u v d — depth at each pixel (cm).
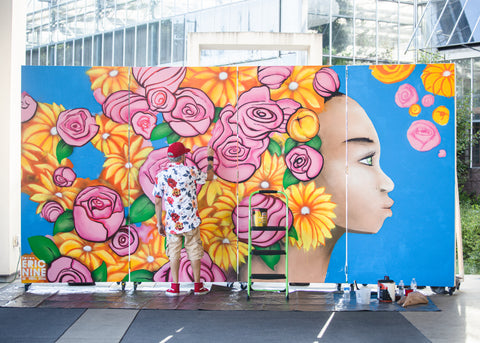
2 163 711
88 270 646
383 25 1723
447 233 640
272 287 683
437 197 641
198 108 647
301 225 643
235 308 569
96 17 1733
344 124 643
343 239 642
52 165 646
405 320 524
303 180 643
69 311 553
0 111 716
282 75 645
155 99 648
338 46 1695
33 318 525
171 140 647
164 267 647
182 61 1714
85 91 648
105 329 490
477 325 505
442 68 641
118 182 647
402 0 1736
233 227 647
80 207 646
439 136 641
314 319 528
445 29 1427
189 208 620
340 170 643
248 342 452
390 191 641
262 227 620
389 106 643
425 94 641
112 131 648
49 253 646
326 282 642
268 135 645
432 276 638
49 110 647
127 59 1719
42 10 1778
